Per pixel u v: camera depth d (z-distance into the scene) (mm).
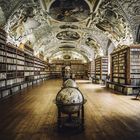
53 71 43062
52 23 18844
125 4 12820
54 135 5133
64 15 16438
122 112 7934
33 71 23469
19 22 14922
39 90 16281
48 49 33188
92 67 33438
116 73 16969
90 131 5473
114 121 6543
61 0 13445
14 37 15500
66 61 43281
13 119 6762
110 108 8758
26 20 15758
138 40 14414
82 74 43344
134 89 13492
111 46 23859
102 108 8750
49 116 7184
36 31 19766
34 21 16953
